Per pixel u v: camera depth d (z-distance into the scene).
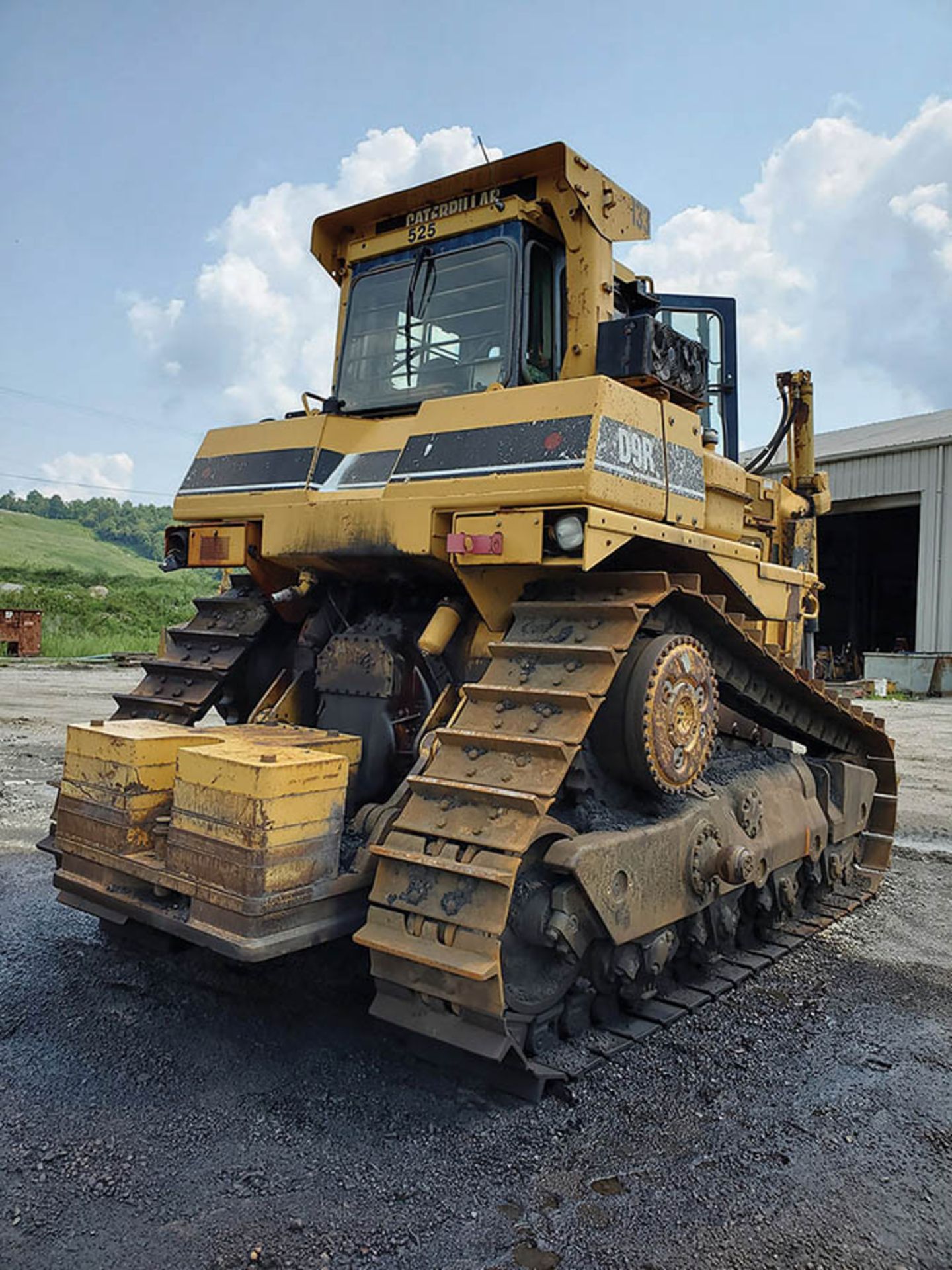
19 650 26.44
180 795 3.66
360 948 4.82
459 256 4.96
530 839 3.28
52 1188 2.96
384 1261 2.67
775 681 5.48
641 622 3.95
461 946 3.27
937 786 10.53
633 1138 3.34
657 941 4.09
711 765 5.13
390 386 5.20
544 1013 3.67
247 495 4.91
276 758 3.53
